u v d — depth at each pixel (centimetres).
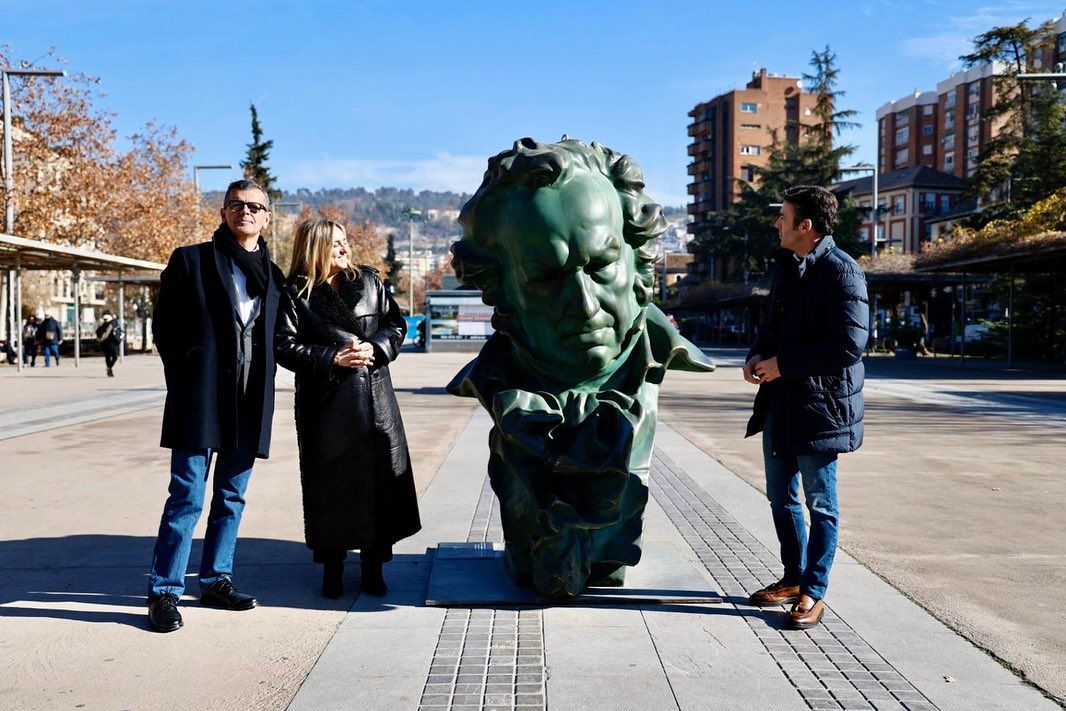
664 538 472
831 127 6050
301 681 276
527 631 322
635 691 267
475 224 358
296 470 702
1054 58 5953
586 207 337
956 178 8275
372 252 6912
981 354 3042
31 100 2975
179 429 338
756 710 253
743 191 6650
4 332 2869
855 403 335
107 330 2050
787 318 344
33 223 2934
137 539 471
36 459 759
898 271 3191
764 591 355
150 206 3428
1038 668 287
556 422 344
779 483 359
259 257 364
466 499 584
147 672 285
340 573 369
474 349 3603
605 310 348
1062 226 2708
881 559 431
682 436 936
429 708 255
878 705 257
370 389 365
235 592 354
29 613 346
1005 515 534
